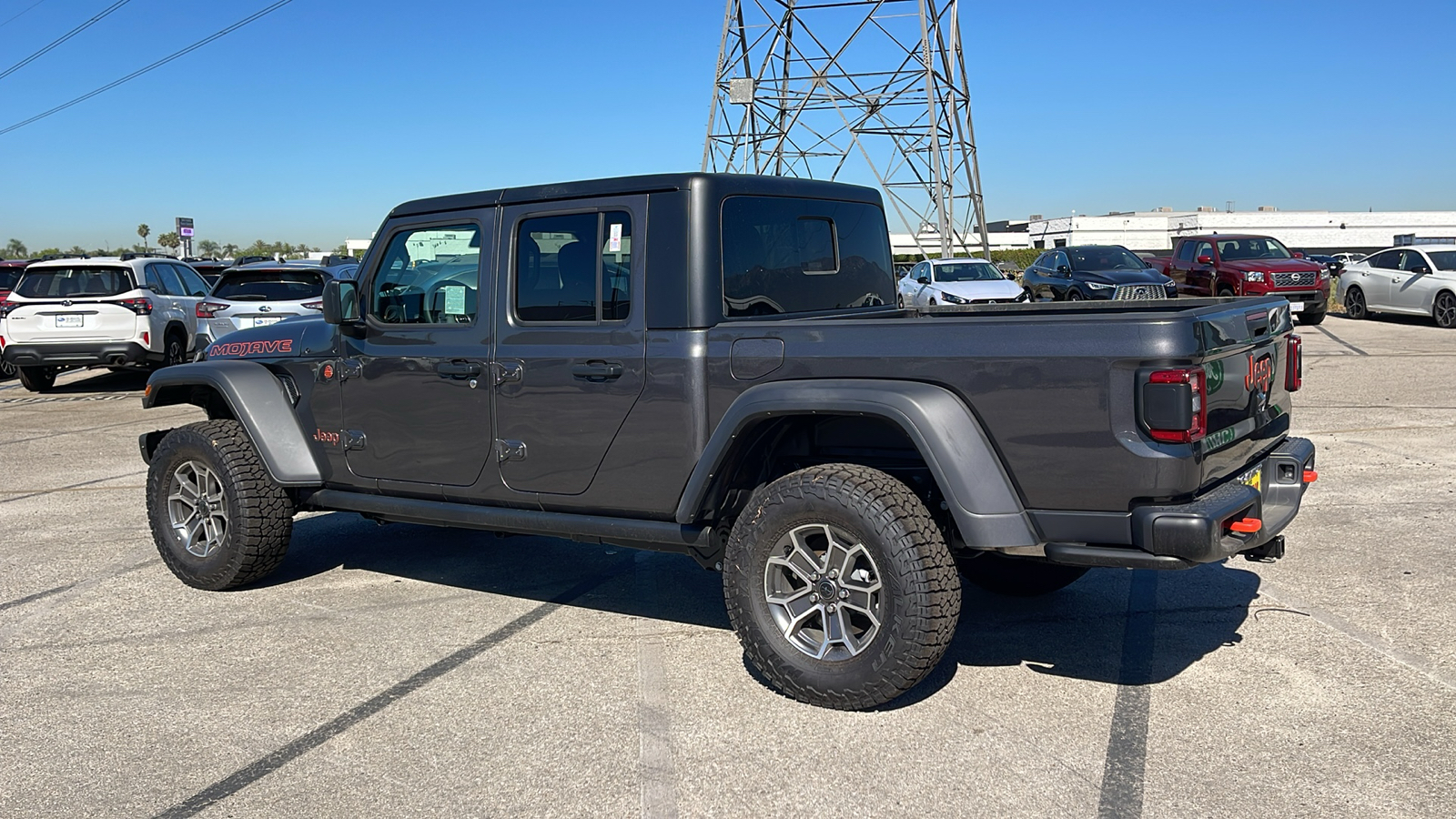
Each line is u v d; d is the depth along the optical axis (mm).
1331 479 7473
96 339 14203
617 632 4809
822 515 3781
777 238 4520
